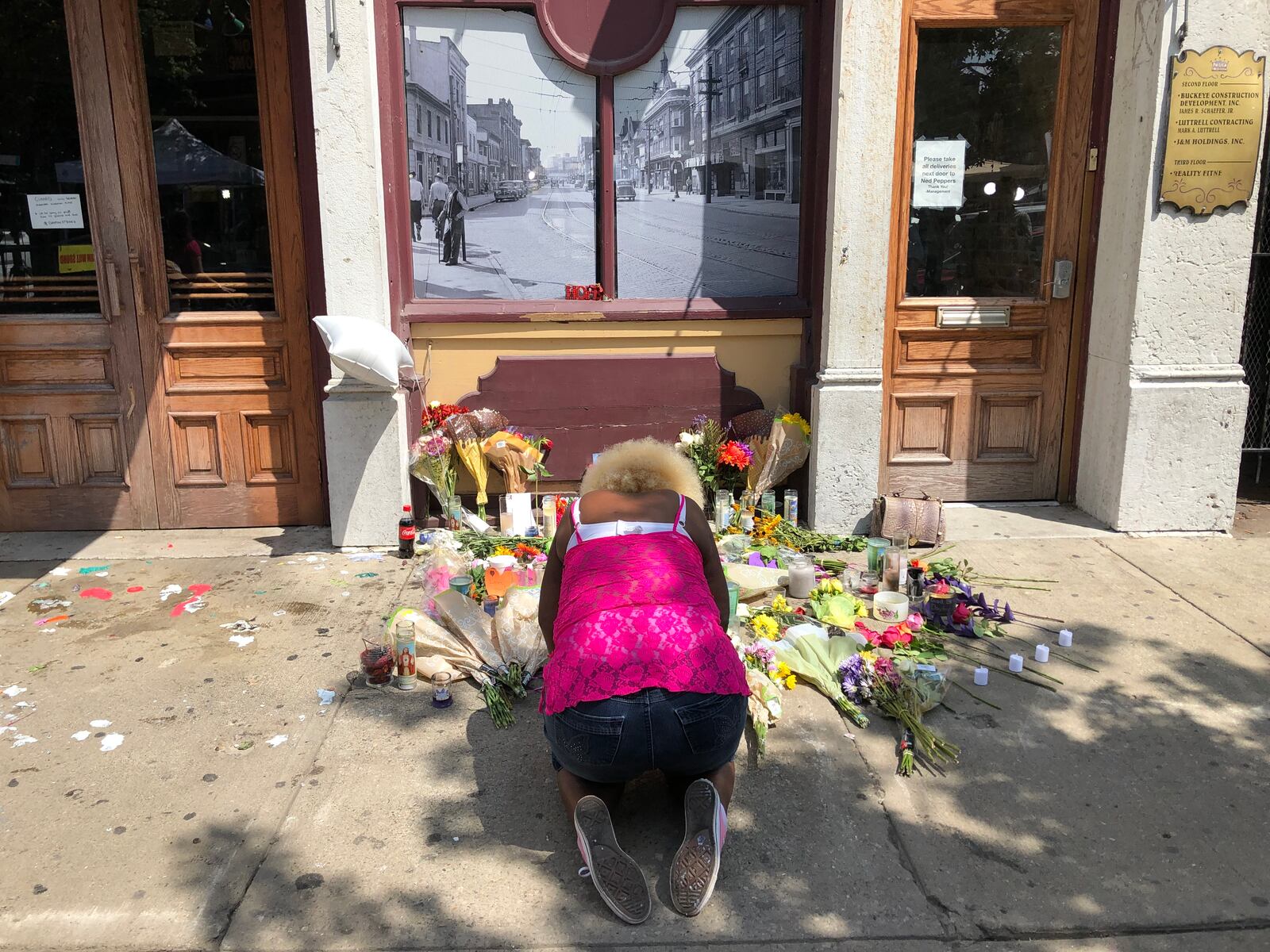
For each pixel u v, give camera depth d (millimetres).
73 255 5109
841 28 4801
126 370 5223
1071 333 5484
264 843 2820
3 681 3727
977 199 5375
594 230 5414
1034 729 3410
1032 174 5371
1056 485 5688
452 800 3027
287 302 5203
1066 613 4293
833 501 5273
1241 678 3742
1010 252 5449
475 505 5527
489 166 5273
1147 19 4855
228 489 5406
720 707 2623
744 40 5234
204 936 2477
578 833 2588
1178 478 5160
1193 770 3172
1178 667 3828
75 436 5285
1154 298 4980
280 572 4793
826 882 2668
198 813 2953
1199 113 4793
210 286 5203
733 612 4012
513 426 5406
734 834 2861
